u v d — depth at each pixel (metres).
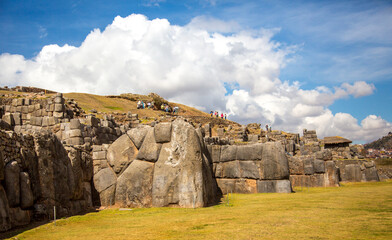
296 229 7.20
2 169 8.27
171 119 50.00
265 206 11.46
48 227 8.89
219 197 15.84
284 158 16.70
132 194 12.98
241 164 17.53
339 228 7.06
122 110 56.31
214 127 63.50
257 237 6.62
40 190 10.20
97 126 19.89
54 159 11.08
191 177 12.41
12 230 8.34
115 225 9.18
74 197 12.13
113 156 13.88
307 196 13.91
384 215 8.39
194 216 10.05
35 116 23.30
